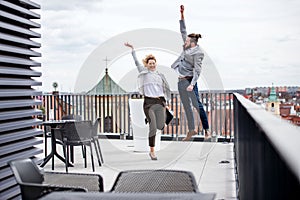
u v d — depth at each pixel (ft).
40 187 6.84
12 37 10.11
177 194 6.12
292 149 2.62
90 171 18.98
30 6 11.19
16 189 9.66
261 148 4.24
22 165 7.46
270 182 3.41
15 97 10.50
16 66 10.52
